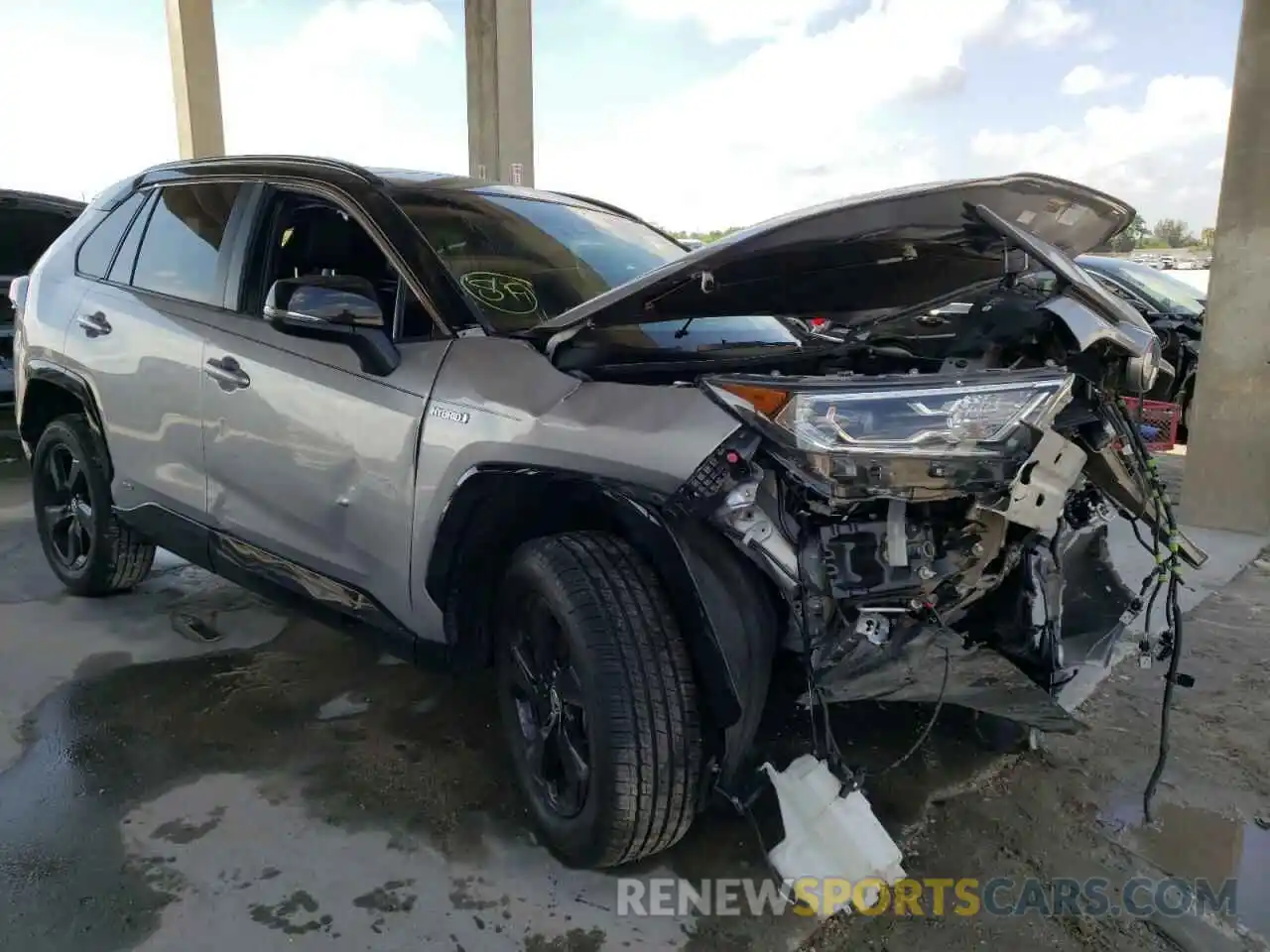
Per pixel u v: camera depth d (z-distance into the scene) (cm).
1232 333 531
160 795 259
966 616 268
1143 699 329
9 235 748
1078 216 258
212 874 227
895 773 279
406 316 267
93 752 281
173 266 341
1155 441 791
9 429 765
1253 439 533
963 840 249
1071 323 222
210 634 368
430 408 246
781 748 240
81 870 227
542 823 238
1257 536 535
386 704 314
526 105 1278
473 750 286
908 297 283
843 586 204
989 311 244
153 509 344
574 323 232
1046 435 202
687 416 202
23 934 205
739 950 207
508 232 302
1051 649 256
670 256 337
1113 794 271
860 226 222
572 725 227
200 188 341
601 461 210
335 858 234
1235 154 514
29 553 464
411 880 227
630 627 211
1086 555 272
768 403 192
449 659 257
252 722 301
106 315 356
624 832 213
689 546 202
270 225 309
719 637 202
